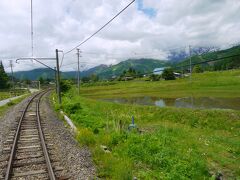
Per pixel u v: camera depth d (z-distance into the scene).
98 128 21.05
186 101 41.28
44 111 33.81
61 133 18.88
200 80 81.00
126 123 26.75
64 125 22.58
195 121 26.64
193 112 28.22
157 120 29.66
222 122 24.86
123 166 10.90
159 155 12.90
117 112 35.16
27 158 12.98
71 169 11.34
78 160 12.40
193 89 63.66
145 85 87.38
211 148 17.39
